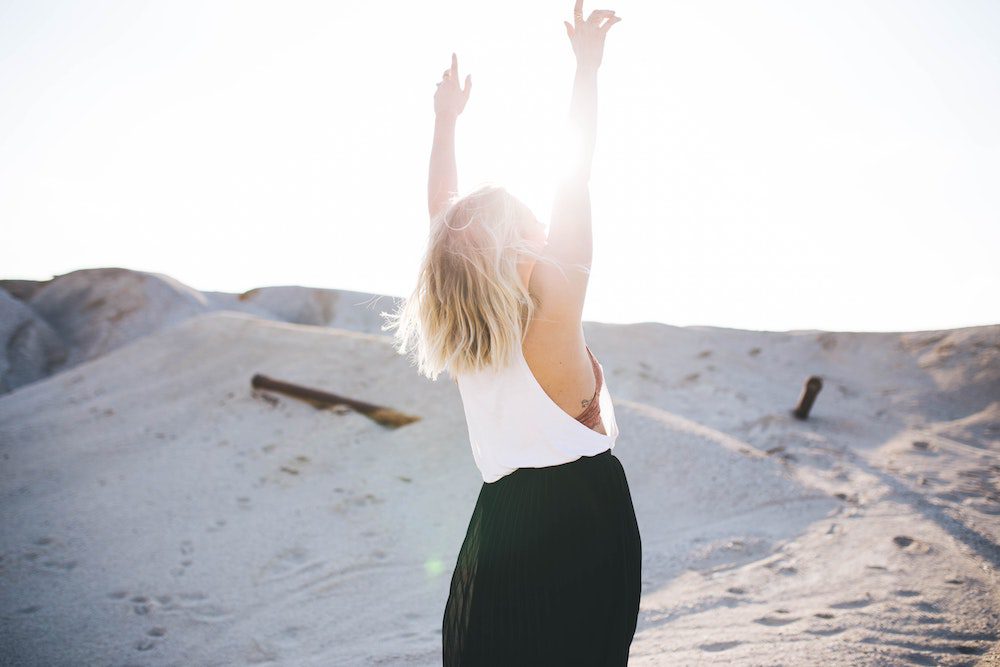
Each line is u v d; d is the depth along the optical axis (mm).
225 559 5629
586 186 1516
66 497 7133
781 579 4469
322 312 26703
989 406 10805
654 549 5320
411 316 1659
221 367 10891
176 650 4285
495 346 1499
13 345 23047
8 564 5668
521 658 1539
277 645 4273
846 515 5758
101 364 12219
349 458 7531
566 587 1530
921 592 4023
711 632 3633
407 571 5309
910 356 13016
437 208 2004
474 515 1696
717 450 7207
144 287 26156
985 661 3109
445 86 2164
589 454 1565
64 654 4258
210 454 7957
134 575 5426
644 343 13695
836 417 10375
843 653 3201
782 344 14023
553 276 1483
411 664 3666
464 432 7777
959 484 6961
